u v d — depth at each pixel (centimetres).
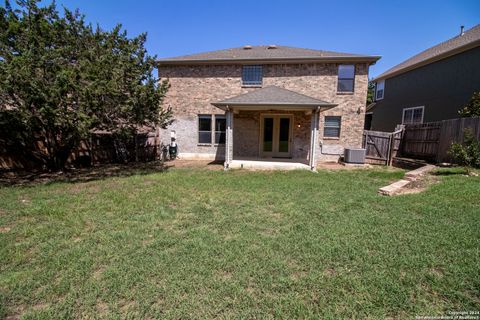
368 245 324
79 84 716
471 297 225
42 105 661
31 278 258
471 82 1202
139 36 887
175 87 1356
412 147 1194
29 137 842
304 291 236
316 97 1252
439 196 533
